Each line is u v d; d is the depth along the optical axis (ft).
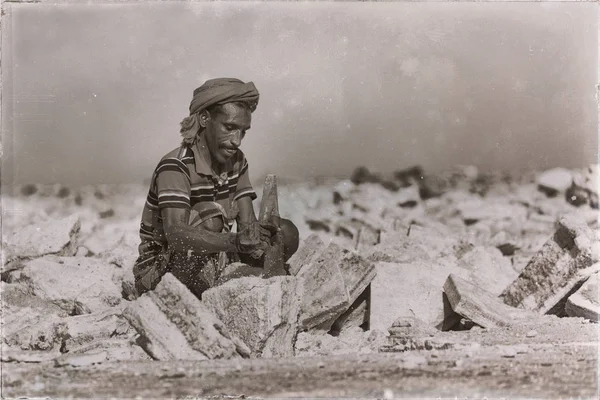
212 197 18.49
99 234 31.89
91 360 14.69
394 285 19.54
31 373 13.79
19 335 16.81
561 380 12.55
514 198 39.99
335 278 17.81
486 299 18.95
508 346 15.16
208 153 18.47
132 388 12.53
